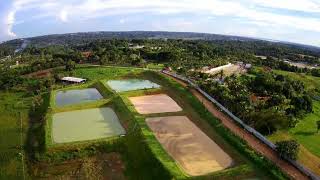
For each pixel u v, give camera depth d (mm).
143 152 58031
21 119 80688
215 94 89438
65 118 77125
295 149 54188
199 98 89688
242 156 56875
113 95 93438
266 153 57125
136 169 54625
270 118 68438
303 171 51156
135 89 105188
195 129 70312
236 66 159000
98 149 60875
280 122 67750
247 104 78500
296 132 69312
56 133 67875
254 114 70875
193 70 135000
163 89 101500
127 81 121438
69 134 67312
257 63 173375
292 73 147375
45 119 75562
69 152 59594
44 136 65562
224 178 49875
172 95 96500
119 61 156250
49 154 59000
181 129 69938
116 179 52281
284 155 54625
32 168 56219
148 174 52688
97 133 67938
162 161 53656
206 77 117250
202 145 62250
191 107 83938
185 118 77000
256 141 62312
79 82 117875
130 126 69812
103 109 84375
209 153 58969
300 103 82500
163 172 51125
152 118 76000
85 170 54969
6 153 61812
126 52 175875
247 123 70562
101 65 150250
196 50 192000
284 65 163875
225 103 82812
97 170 54969
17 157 60000
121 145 62094
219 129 68312
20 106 92188
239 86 97625
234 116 73938
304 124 74875
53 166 56594
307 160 56062
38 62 150625
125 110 79438
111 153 60156
